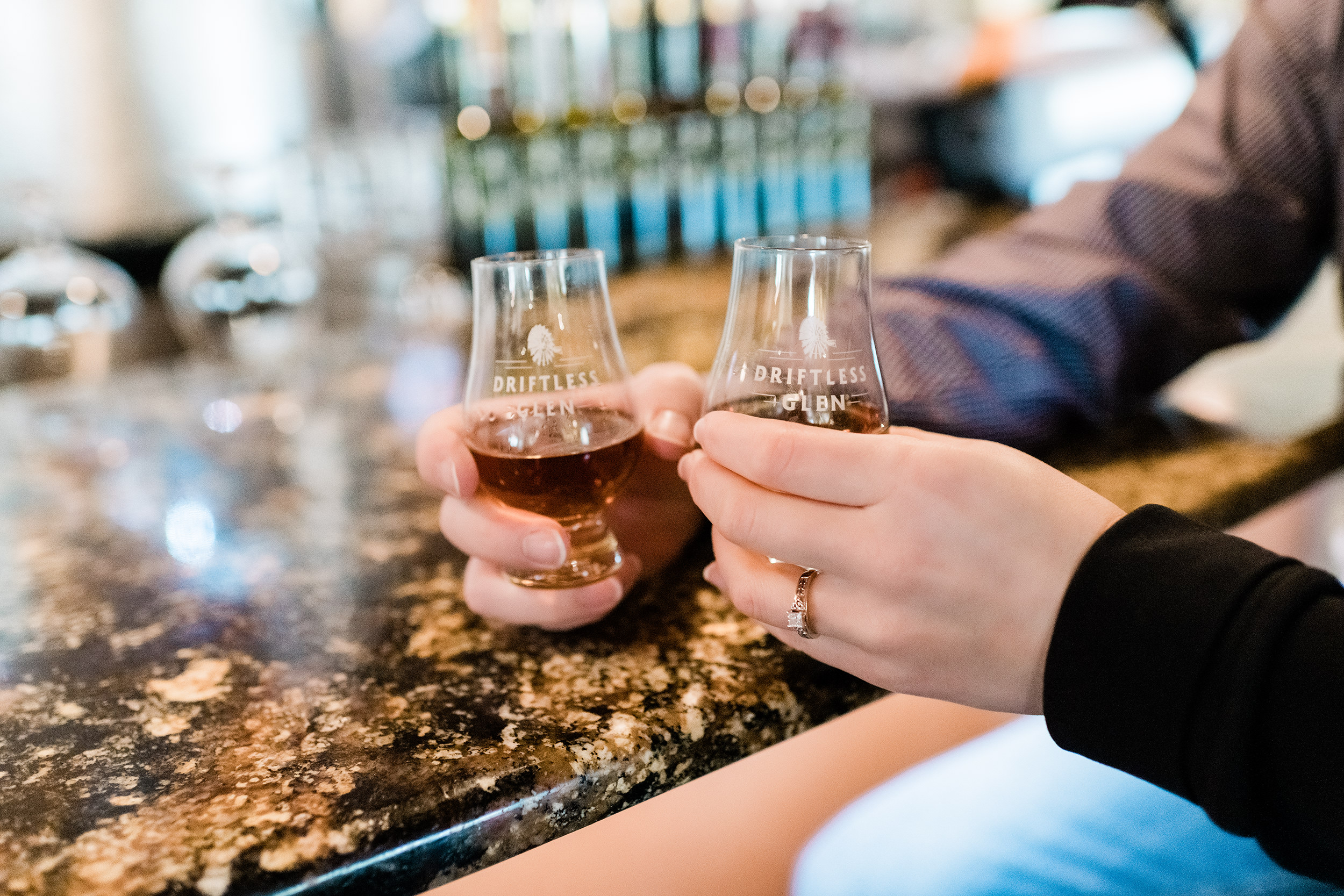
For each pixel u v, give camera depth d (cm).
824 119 144
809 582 39
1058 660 35
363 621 48
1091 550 36
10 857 36
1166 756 35
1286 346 79
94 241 123
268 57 130
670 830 46
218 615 49
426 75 144
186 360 121
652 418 49
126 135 122
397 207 116
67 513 61
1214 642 34
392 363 92
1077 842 50
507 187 119
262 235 81
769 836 49
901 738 53
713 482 40
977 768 54
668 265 130
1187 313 61
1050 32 143
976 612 36
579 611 45
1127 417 64
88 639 47
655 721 41
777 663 44
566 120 121
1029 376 58
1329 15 61
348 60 138
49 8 114
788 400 41
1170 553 35
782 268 40
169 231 128
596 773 39
